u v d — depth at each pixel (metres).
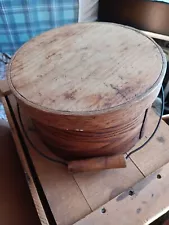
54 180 0.71
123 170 0.71
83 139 0.62
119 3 1.24
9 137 0.91
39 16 1.31
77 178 0.70
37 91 0.61
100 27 0.78
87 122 0.56
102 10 1.36
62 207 0.65
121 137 0.65
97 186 0.69
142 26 1.25
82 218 0.63
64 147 0.68
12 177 0.83
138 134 0.74
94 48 0.70
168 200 0.64
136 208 0.64
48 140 0.71
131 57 0.67
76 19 1.37
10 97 0.91
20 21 1.30
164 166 0.71
